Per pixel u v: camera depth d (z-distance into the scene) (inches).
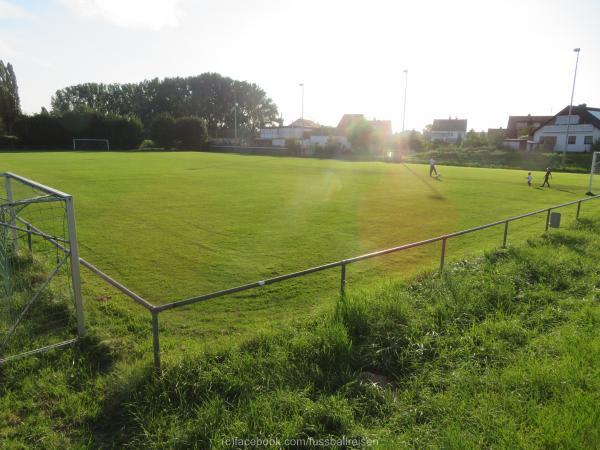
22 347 183.5
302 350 179.6
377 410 149.9
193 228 462.0
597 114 2165.4
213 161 1660.9
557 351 187.2
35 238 390.6
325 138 2876.5
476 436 132.6
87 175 994.7
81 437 132.0
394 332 198.5
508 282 274.5
